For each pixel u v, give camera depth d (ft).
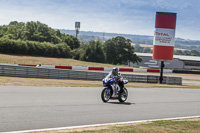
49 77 85.05
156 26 103.09
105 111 30.71
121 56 286.87
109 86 37.76
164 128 23.07
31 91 44.83
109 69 155.12
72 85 64.44
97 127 22.62
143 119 27.96
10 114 25.22
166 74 163.73
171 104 41.22
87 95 44.52
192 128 23.81
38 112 27.12
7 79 67.00
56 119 24.71
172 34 102.17
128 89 62.85
